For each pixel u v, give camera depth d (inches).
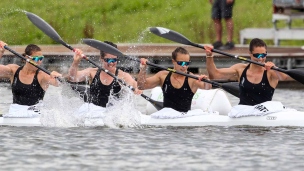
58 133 1481.3
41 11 3678.6
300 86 2694.4
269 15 3727.9
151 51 2945.4
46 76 1622.8
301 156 1256.2
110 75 1601.9
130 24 3651.6
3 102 2105.1
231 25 2906.0
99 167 1178.6
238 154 1273.4
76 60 1596.9
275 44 3250.5
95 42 1605.6
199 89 1807.3
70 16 3661.4
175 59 1624.0
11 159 1229.1
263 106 1616.6
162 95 1803.6
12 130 1520.7
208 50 1626.5
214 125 1615.4
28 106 1617.9
